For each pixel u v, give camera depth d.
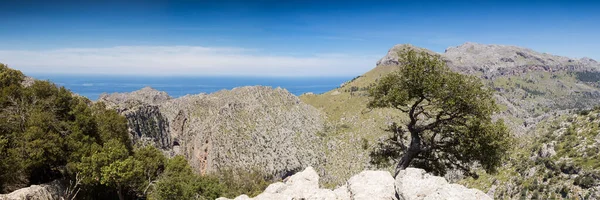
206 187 73.06
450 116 30.20
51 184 47.53
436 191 19.12
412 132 31.78
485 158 29.81
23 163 44.91
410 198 19.80
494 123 29.05
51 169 52.34
